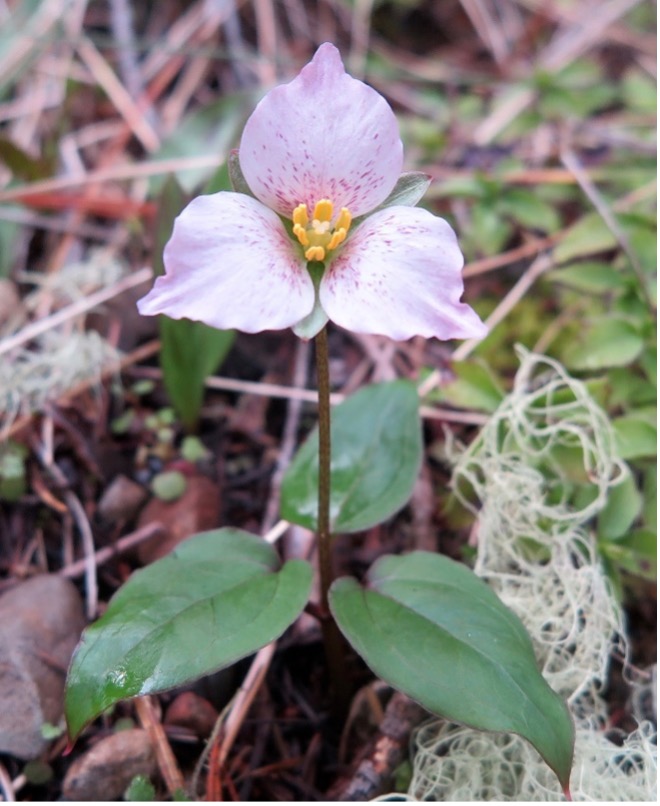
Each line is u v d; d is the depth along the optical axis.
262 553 0.13
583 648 0.14
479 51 0.25
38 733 0.13
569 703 0.13
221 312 0.10
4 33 0.22
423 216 0.11
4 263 0.19
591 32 0.25
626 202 0.19
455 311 0.10
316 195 0.11
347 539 0.16
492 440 0.15
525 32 0.25
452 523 0.16
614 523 0.14
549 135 0.22
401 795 0.12
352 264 0.11
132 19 0.24
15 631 0.14
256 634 0.11
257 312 0.10
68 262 0.19
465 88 0.24
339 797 0.13
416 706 0.13
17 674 0.13
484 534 0.14
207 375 0.17
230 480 0.17
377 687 0.14
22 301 0.19
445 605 0.12
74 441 0.17
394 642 0.11
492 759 0.13
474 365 0.16
